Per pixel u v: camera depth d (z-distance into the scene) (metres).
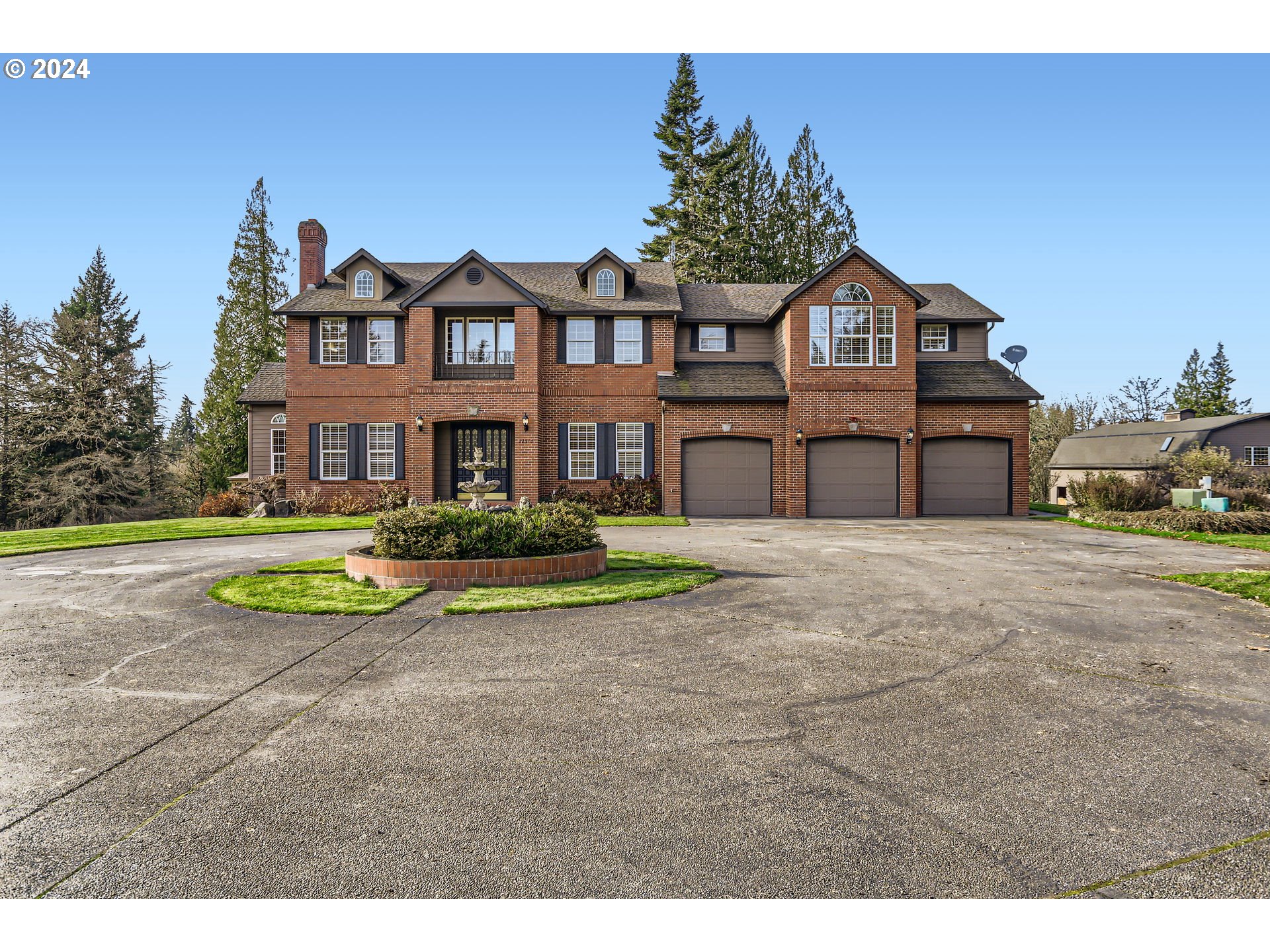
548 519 9.95
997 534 16.48
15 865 3.11
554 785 3.86
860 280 21.78
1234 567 11.05
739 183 41.62
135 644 6.72
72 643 6.74
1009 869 3.08
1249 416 36.50
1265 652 6.34
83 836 3.33
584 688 5.45
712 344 24.39
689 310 24.59
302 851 3.22
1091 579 9.95
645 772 4.01
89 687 5.50
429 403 22.45
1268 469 31.50
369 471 23.22
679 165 43.09
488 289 22.44
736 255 40.88
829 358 21.81
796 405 21.78
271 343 41.66
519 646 6.61
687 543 14.35
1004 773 3.98
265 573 10.38
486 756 4.24
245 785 3.85
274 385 27.41
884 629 7.15
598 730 4.63
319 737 4.52
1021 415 22.06
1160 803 3.62
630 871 3.08
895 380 21.70
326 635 7.00
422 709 5.01
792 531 17.09
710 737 4.51
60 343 39.81
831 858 3.16
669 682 5.57
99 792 3.77
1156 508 19.83
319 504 23.19
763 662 6.09
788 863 3.13
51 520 37.66
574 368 23.25
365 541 15.08
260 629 7.25
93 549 13.83
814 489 21.94
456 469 23.19
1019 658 6.17
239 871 3.07
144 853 3.20
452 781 3.91
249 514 22.70
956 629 7.17
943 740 4.44
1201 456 24.06
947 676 5.69
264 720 4.82
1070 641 6.71
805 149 40.31
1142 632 7.03
